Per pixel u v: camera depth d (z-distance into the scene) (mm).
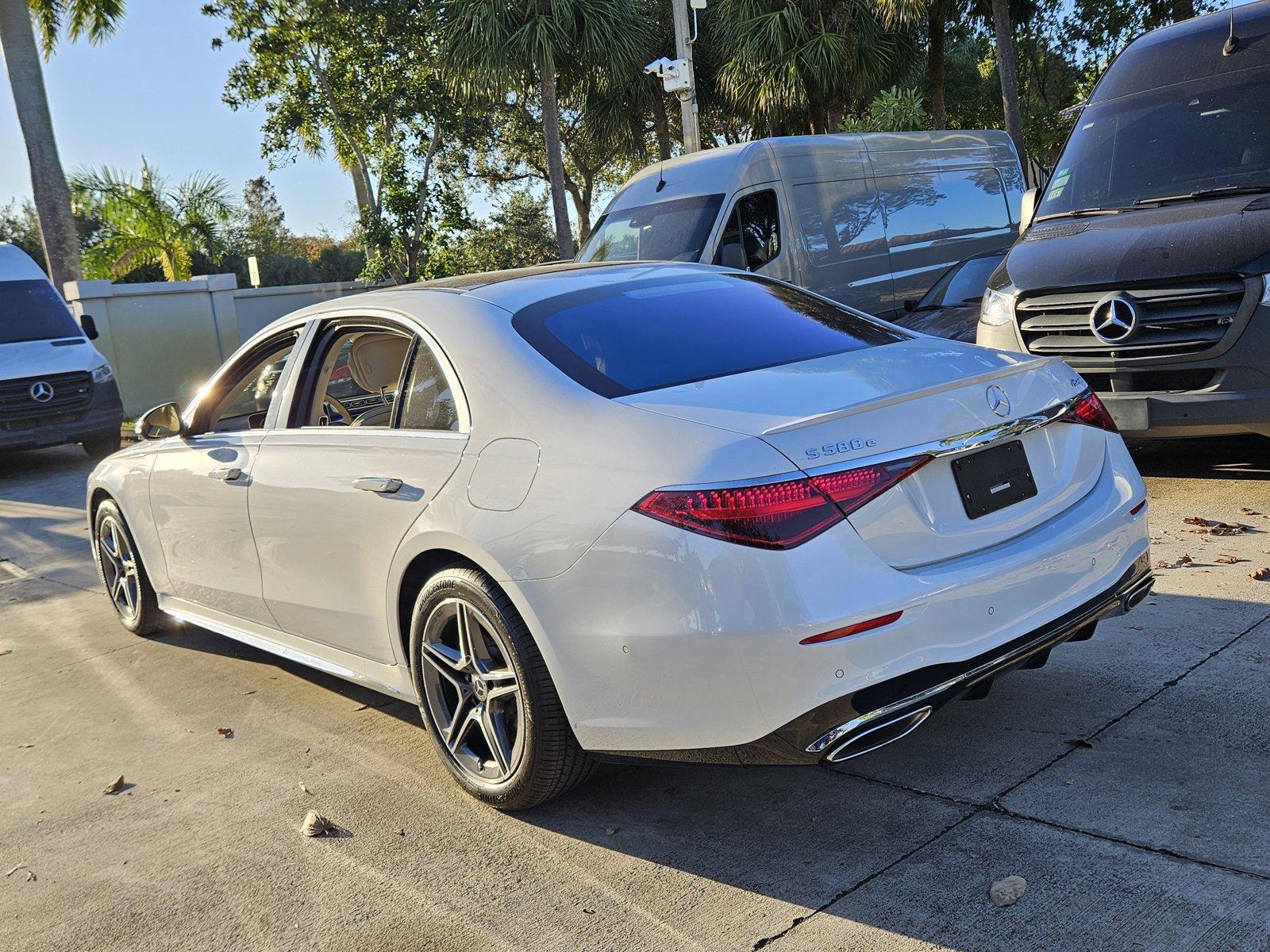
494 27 19531
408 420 3453
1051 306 5867
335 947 2648
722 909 2621
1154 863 2582
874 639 2537
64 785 3797
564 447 2889
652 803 3219
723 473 2559
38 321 12961
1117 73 7262
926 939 2402
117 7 20734
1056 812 2865
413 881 2912
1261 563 4582
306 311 4137
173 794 3623
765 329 3418
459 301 3527
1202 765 3018
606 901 2715
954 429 2771
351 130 26281
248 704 4418
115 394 12945
